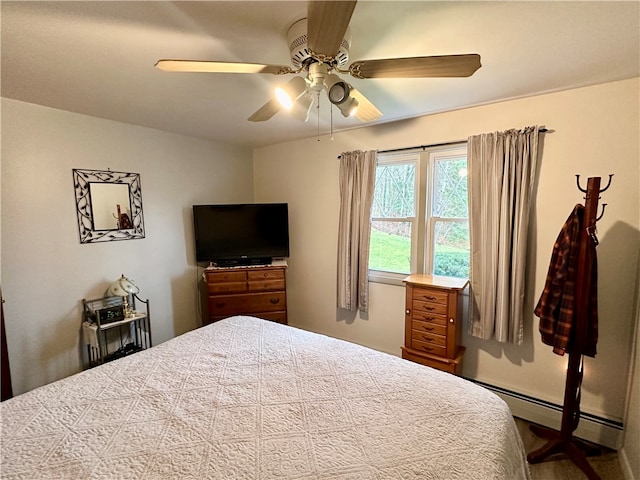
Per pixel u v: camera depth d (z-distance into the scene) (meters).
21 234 2.21
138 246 2.93
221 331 2.05
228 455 1.01
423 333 2.44
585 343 1.73
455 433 1.10
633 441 1.72
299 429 1.13
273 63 1.63
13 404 1.28
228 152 3.72
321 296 3.53
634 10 1.18
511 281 2.22
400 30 1.32
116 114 2.51
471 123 2.42
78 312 2.53
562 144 2.07
